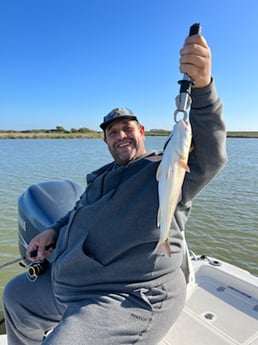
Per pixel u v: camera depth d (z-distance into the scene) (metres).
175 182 1.55
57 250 2.40
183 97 1.64
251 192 12.52
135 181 2.03
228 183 14.66
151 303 1.92
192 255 3.34
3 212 8.99
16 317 2.49
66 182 3.95
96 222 2.09
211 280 2.97
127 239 1.99
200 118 1.82
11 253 6.13
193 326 2.34
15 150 37.56
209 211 9.59
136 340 1.83
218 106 1.82
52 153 33.22
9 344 2.57
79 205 2.46
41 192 3.77
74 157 28.36
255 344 2.17
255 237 7.47
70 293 2.10
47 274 2.46
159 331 1.91
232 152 36.75
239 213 9.38
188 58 1.66
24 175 16.67
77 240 2.15
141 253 1.97
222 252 6.72
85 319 1.80
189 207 2.14
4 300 2.55
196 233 7.72
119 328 1.80
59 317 2.42
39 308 2.42
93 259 2.04
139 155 2.33
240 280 2.81
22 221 3.81
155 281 1.97
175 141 1.55
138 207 1.99
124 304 1.90
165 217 1.59
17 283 2.53
